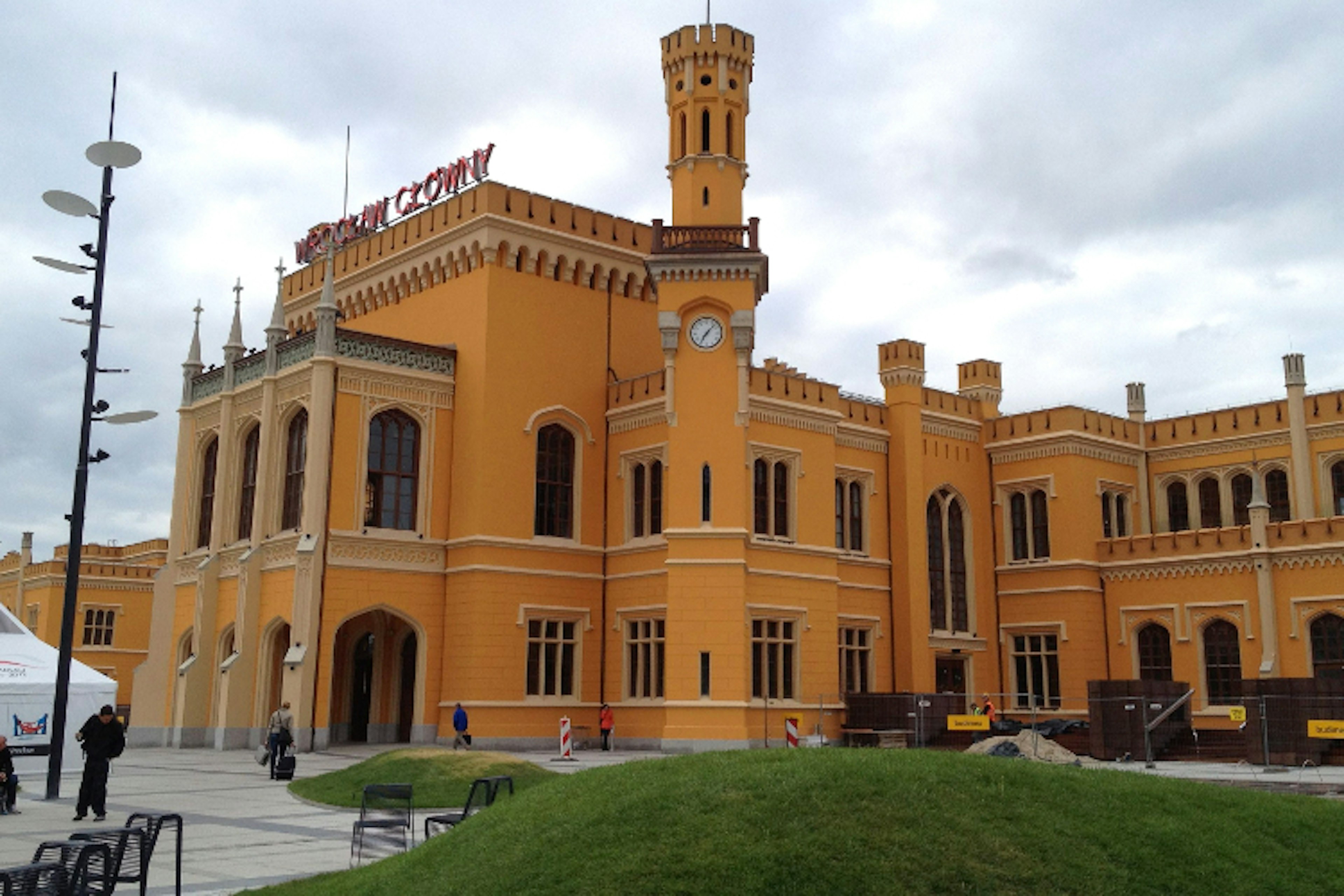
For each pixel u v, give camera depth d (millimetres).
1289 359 49938
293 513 40719
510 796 16188
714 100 43875
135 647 75938
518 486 42500
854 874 10906
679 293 41688
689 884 10742
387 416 41906
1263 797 14961
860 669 47000
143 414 23266
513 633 41219
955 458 52000
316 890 13195
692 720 38938
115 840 13375
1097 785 13805
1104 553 50094
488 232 42812
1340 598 42438
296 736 36969
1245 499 51500
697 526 40250
